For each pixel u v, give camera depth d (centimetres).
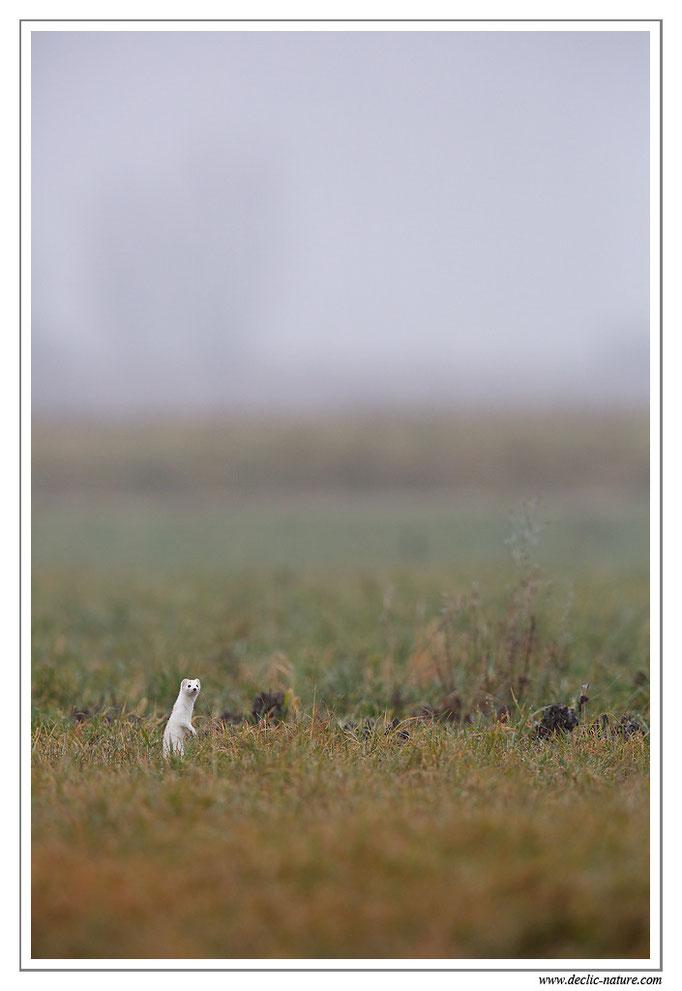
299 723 3294
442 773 2795
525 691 3781
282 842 2295
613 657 4612
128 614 6391
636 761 3031
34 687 4159
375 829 2339
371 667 4319
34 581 8388
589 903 2067
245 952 2016
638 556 9775
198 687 3166
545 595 5109
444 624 4219
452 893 2086
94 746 3222
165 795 2598
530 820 2402
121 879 2169
